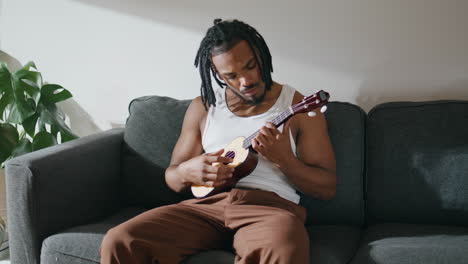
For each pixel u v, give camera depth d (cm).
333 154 199
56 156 205
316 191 193
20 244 200
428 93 232
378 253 171
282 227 170
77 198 211
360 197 208
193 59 261
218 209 192
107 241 178
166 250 180
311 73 245
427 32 228
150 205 229
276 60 248
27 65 267
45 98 266
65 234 195
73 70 282
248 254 167
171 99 238
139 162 231
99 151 224
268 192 192
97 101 281
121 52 272
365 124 216
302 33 243
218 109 209
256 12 247
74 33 278
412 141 205
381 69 236
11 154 256
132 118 237
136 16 265
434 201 200
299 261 163
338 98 244
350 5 235
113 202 231
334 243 187
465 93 228
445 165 200
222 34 197
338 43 239
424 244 171
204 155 199
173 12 259
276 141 183
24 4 283
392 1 230
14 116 256
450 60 228
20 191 197
